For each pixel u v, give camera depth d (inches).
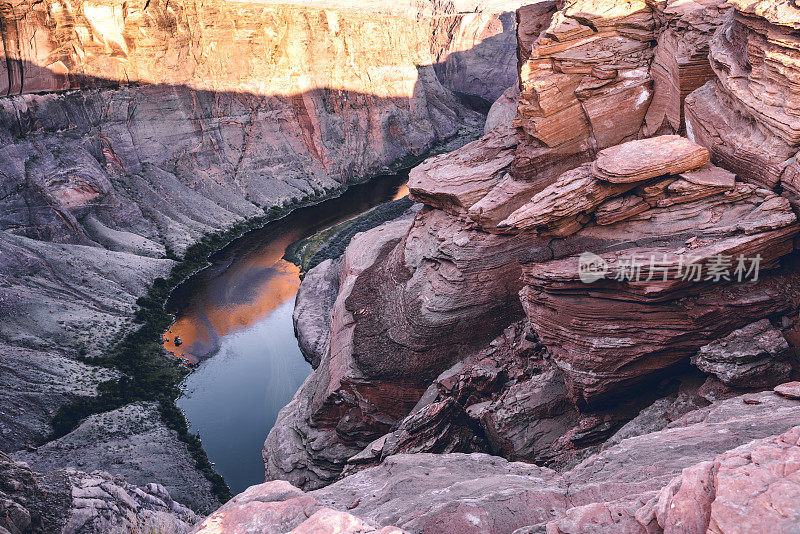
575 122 1233.4
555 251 911.0
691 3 1115.9
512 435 925.8
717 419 535.5
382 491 561.0
